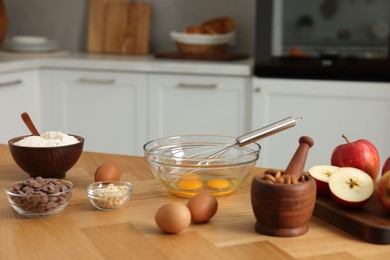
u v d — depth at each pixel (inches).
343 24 126.2
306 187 47.9
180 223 48.1
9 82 135.5
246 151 61.0
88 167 67.4
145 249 45.8
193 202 50.6
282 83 128.1
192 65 133.1
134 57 150.4
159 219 48.4
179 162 56.4
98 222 51.3
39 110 147.7
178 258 44.2
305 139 52.3
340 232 49.4
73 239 47.6
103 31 163.2
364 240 47.7
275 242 47.2
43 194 51.3
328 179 54.1
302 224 48.8
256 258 44.3
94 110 143.6
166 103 137.2
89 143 145.6
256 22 129.2
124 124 141.7
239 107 132.3
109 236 48.3
